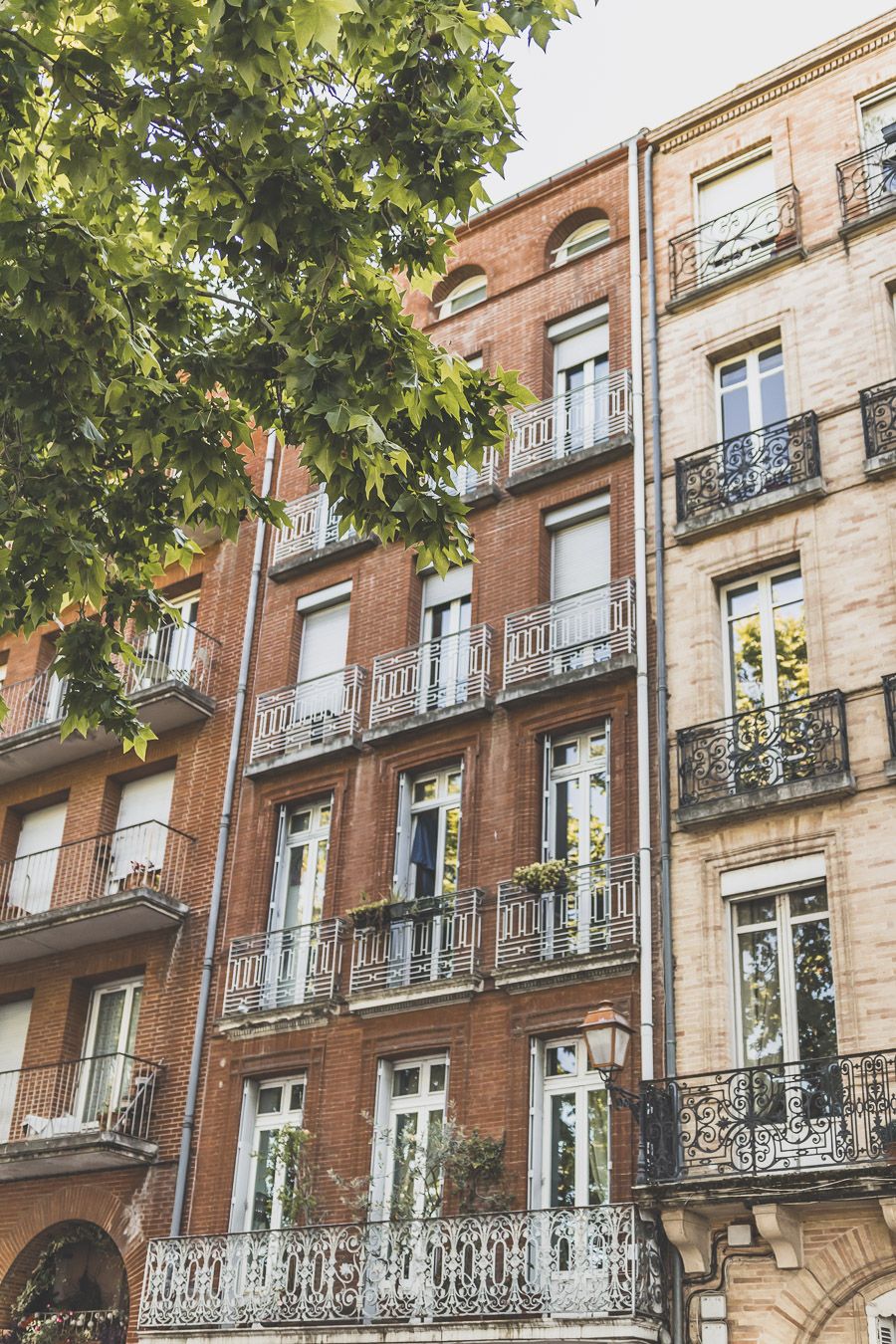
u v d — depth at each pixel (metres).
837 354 18.48
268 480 24.78
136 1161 19.81
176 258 11.83
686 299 20.31
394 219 11.74
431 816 19.91
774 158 20.70
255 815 21.58
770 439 18.44
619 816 17.67
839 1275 13.91
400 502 11.76
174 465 12.09
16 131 12.27
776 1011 15.79
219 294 13.20
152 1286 18.03
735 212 20.67
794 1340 13.92
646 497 19.45
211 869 21.64
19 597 12.46
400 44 11.14
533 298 22.81
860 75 20.36
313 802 21.42
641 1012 16.25
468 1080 17.28
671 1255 14.82
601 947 17.08
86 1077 21.92
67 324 11.35
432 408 11.74
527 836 18.41
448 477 12.26
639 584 18.73
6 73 10.84
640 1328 14.16
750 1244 14.48
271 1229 17.81
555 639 19.59
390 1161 17.80
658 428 19.75
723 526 18.30
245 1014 19.72
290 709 22.11
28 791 25.16
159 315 12.74
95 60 11.18
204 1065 20.08
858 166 19.64
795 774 16.38
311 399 11.06
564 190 23.42
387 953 18.92
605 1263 14.56
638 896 17.03
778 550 17.81
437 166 11.29
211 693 23.30
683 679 17.86
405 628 21.41
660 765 17.41
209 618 24.20
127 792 24.12
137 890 21.09
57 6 10.82
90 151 11.52
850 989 15.03
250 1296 17.09
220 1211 18.70
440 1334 15.24
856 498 17.39
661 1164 15.06
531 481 20.80
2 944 22.84
